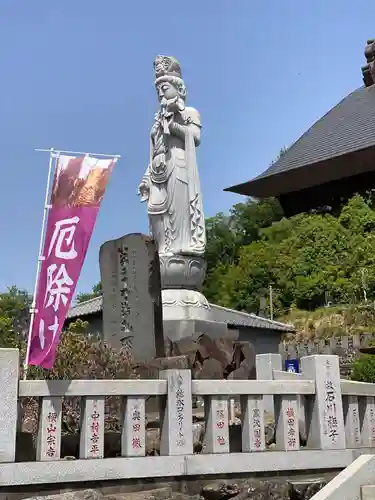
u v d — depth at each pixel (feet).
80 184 27.27
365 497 23.29
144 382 24.84
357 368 57.77
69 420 29.27
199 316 47.29
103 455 23.91
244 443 26.53
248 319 105.70
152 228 50.29
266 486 25.25
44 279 26.25
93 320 91.15
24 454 24.50
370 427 29.58
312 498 23.12
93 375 32.04
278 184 128.67
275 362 39.99
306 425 28.25
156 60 52.16
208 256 232.12
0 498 21.57
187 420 25.11
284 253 176.96
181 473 24.43
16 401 22.67
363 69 149.07
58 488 22.61
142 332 40.93
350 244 161.58
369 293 141.90
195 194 49.88
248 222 236.84
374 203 168.35
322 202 132.26
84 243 26.32
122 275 42.55
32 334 25.80
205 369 39.65
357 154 111.14
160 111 51.39
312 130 140.15
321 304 156.15
